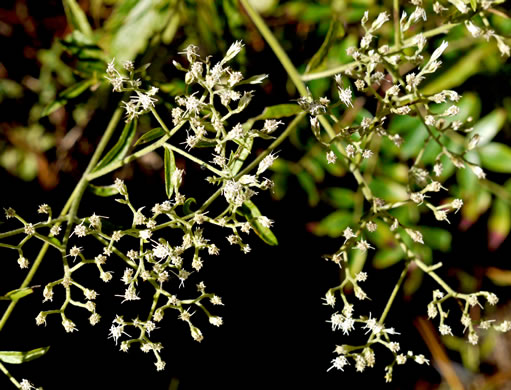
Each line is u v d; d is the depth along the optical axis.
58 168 0.67
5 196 0.67
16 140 0.67
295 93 0.66
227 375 0.72
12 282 0.67
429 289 0.73
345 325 0.55
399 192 0.64
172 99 0.62
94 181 0.68
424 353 0.75
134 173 0.68
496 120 0.62
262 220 0.54
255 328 0.73
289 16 0.64
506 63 0.62
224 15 0.64
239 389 0.72
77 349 0.70
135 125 0.54
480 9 0.55
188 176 0.68
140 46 0.62
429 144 0.63
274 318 0.73
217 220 0.54
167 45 0.63
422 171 0.56
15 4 0.66
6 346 0.67
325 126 0.57
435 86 0.62
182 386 0.71
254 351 0.73
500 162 0.62
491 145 0.62
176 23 0.63
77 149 0.67
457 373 0.74
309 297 0.72
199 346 0.72
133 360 0.71
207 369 0.72
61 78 0.67
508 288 0.73
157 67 0.63
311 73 0.59
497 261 0.71
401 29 0.55
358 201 0.65
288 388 0.73
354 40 0.64
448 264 0.72
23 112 0.66
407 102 0.56
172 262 0.55
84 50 0.59
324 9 0.63
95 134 0.67
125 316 0.70
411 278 0.68
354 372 0.75
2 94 0.66
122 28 0.62
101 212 0.68
